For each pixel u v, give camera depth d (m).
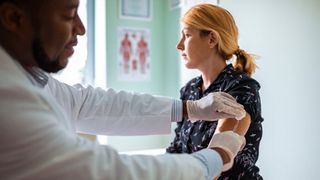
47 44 0.69
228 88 1.23
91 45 2.91
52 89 1.04
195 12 1.29
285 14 1.78
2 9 0.64
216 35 1.27
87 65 2.90
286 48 1.78
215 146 0.82
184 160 0.69
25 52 0.71
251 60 1.36
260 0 1.91
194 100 1.31
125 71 2.84
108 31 2.78
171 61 2.81
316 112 1.66
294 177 1.78
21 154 0.55
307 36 1.68
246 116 1.15
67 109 1.11
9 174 0.56
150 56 2.93
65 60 0.78
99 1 2.81
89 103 1.19
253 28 1.95
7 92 0.57
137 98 1.23
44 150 0.56
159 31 2.93
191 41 1.30
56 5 0.67
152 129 1.22
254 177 1.24
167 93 2.88
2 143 0.55
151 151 2.69
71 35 0.75
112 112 1.21
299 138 1.75
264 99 1.93
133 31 2.85
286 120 1.81
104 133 1.24
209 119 1.15
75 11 0.73
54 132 0.58
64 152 0.58
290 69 1.77
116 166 0.61
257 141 1.23
